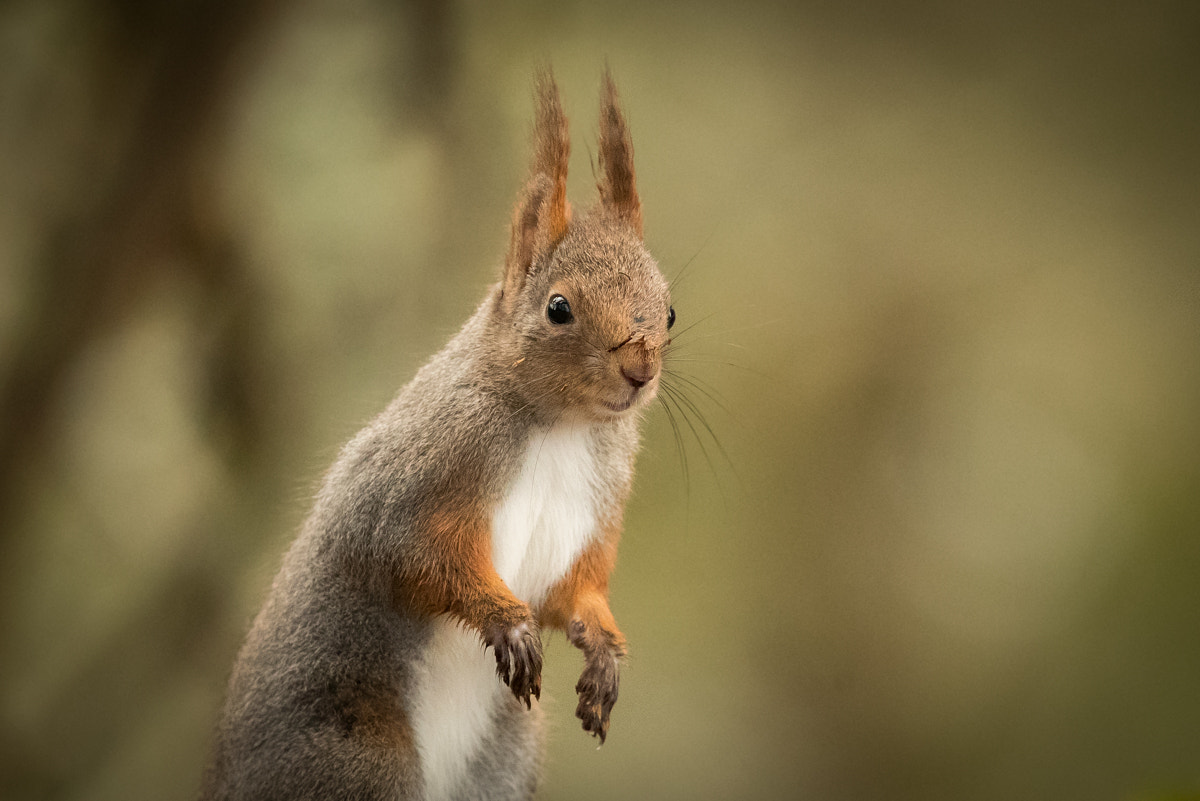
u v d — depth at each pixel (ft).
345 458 29.84
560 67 46.37
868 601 49.03
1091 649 47.83
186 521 39.04
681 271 44.73
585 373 27.07
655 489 48.93
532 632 27.22
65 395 33.88
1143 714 46.91
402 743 28.19
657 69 48.62
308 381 39.04
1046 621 48.16
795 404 49.44
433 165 40.55
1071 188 52.26
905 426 50.01
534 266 28.14
